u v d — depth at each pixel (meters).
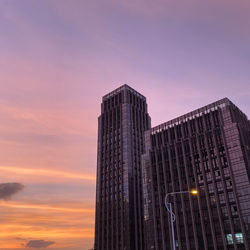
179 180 114.81
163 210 115.56
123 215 144.62
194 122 123.31
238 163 102.50
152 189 122.81
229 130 110.19
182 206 109.38
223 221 97.50
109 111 185.00
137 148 167.62
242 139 107.62
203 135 116.44
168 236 109.62
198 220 103.94
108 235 146.50
